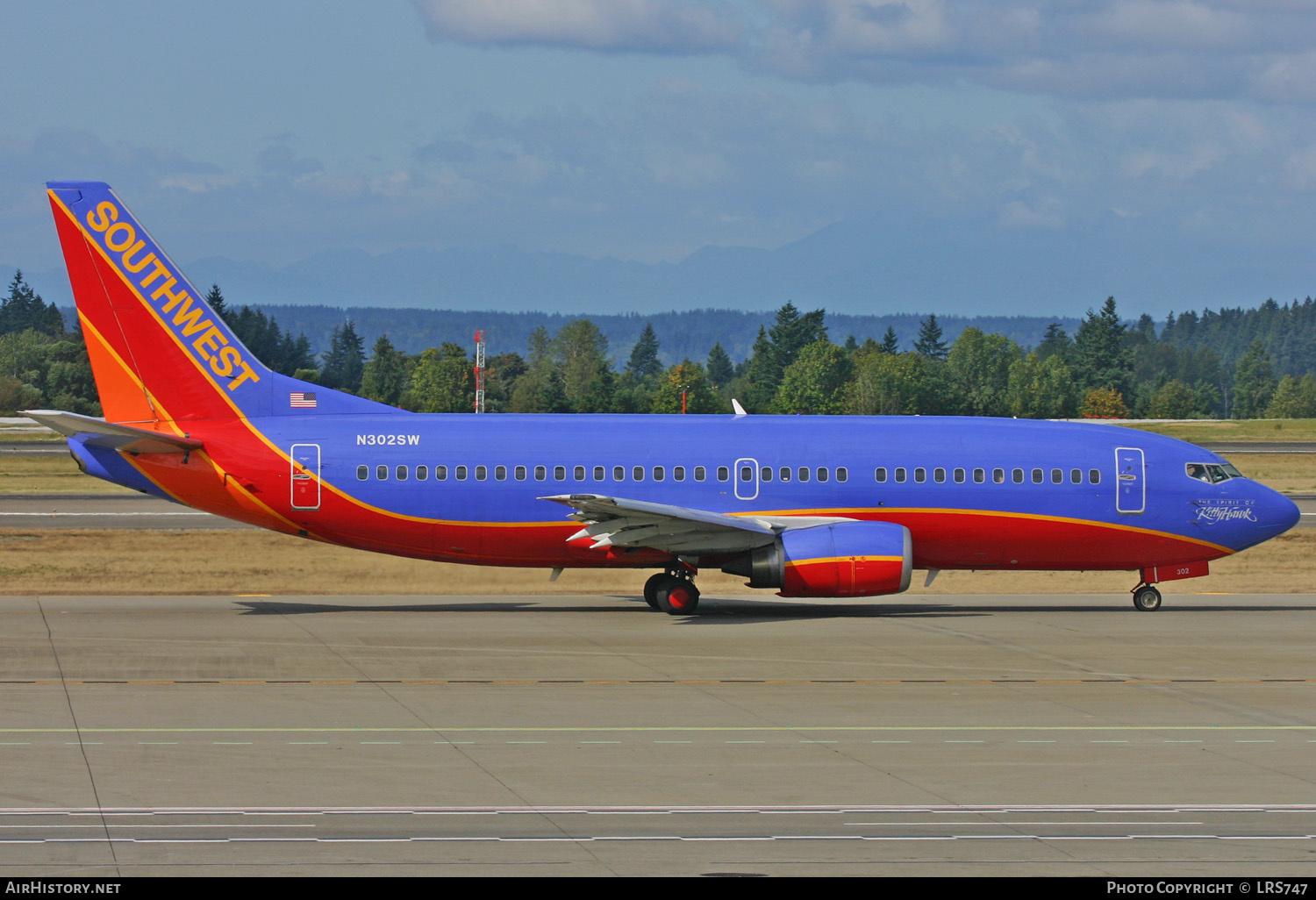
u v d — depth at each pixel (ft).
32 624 380.37
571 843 180.96
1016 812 198.18
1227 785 215.31
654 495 424.87
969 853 178.81
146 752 229.86
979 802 203.62
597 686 295.48
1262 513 442.91
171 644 346.33
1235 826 192.34
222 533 650.43
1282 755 236.22
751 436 433.48
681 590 416.46
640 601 451.94
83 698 275.59
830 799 204.13
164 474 414.41
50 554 563.07
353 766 222.07
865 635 375.25
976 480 433.48
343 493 416.46
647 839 183.32
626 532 407.64
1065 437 443.73
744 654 339.98
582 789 208.85
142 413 414.62
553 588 486.38
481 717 261.85
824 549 409.08
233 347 419.13
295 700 276.21
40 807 195.52
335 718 258.78
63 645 342.64
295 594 464.24
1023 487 434.30
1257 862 175.94
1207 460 445.78
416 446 420.77
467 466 420.77
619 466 424.87
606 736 246.06
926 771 222.28
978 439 439.22
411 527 420.36
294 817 191.83
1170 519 438.40
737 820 192.44
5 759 224.12
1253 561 602.03
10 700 273.13
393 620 397.19
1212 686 301.43
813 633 377.50
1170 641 367.66
